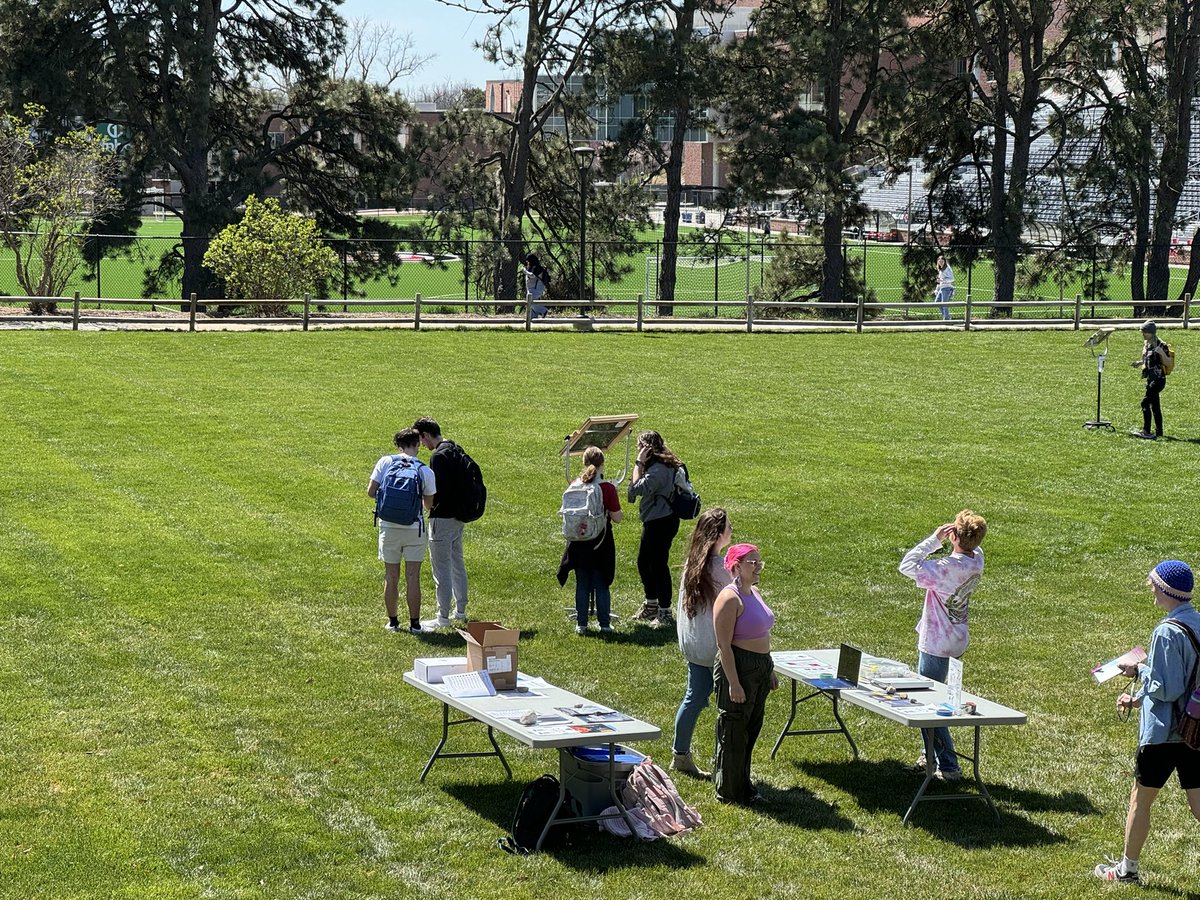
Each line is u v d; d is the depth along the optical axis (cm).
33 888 810
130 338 2995
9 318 3156
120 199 4128
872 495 1931
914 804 944
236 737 1057
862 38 4344
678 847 891
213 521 1691
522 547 1648
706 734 1102
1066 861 884
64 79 3994
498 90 10794
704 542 995
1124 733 1134
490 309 4125
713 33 4666
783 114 4562
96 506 1730
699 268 6869
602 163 4731
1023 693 1224
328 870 845
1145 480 2061
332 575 1509
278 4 4478
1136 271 4772
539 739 863
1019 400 2661
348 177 4719
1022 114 4694
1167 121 4509
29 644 1250
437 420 2295
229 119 4656
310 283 3694
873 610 1459
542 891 824
